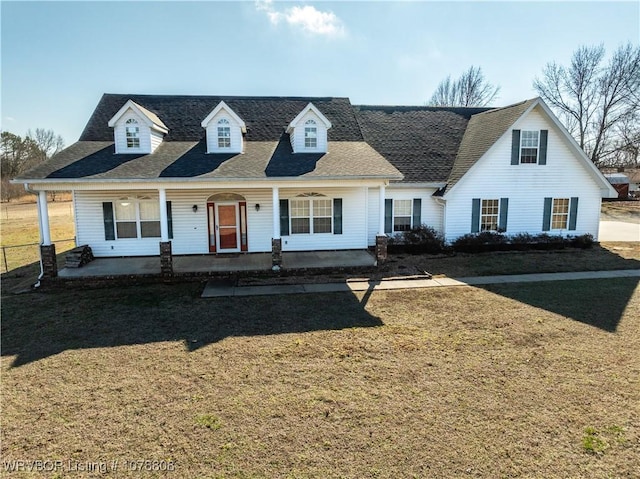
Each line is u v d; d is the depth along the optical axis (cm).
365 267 1411
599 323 912
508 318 956
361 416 572
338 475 460
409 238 1770
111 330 914
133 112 1477
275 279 1332
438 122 2138
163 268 1305
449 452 495
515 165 1798
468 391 635
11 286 1306
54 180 1248
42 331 913
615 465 468
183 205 1606
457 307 1045
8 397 638
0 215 3812
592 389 634
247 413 584
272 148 1616
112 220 1581
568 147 1819
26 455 503
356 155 1575
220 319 976
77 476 466
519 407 588
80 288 1266
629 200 4416
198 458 492
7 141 6400
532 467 467
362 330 898
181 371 717
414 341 833
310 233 1698
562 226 1892
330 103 1945
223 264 1465
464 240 1767
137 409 598
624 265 1493
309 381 675
